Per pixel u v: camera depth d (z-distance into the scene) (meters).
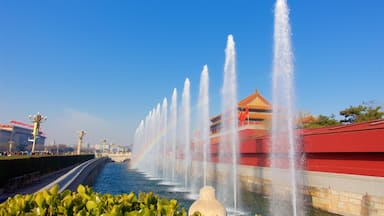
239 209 20.31
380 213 15.01
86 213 3.95
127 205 4.27
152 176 46.25
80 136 86.31
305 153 22.70
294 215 18.69
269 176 26.98
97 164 52.41
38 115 50.59
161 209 4.17
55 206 4.20
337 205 18.31
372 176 16.25
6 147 102.62
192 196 24.30
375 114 37.41
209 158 42.09
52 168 35.12
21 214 3.95
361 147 16.89
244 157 33.56
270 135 27.05
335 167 19.45
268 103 55.16
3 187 18.58
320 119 43.81
